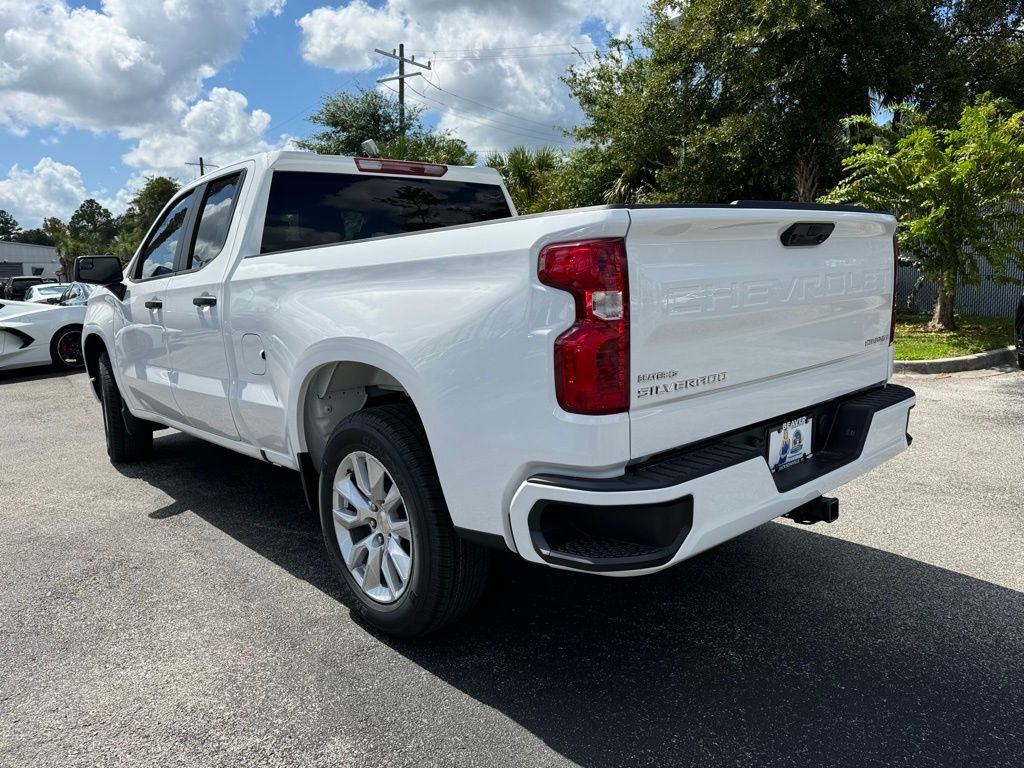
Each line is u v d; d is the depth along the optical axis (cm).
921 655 269
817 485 261
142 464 552
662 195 1593
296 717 240
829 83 1342
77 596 332
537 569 351
